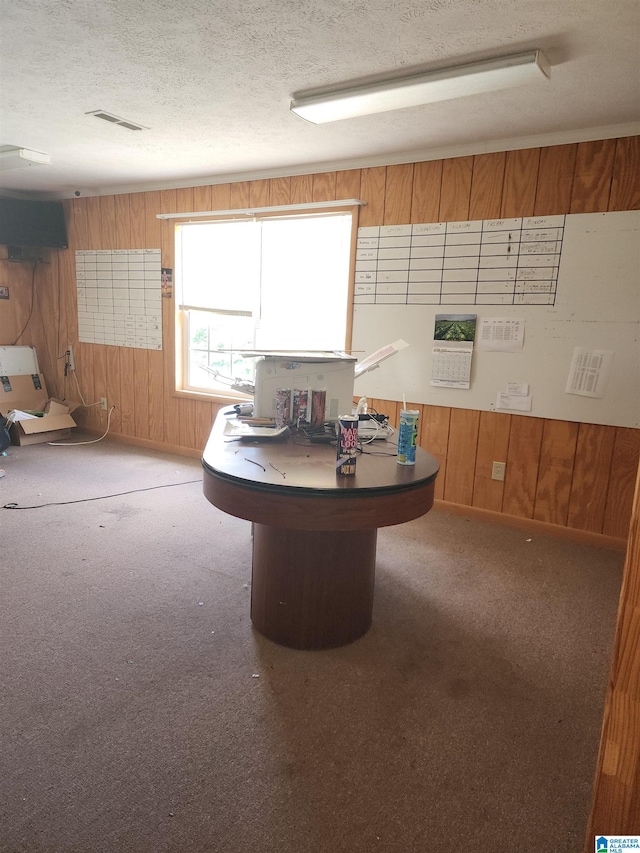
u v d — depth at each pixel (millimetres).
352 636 2137
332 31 1933
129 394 4961
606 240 2865
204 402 4516
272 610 2105
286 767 1543
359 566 2090
